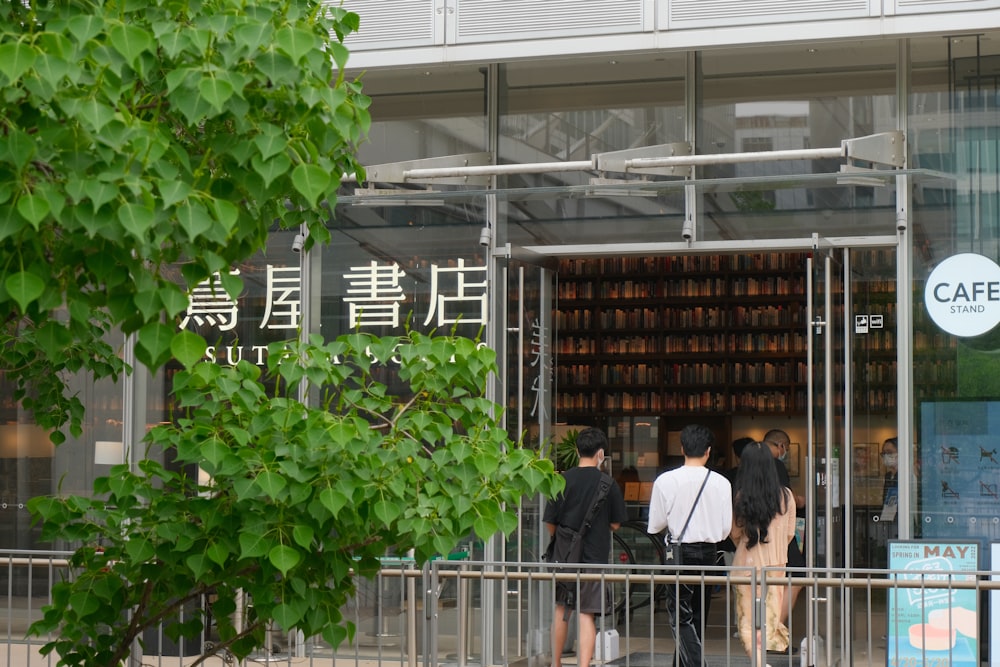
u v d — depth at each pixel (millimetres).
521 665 8047
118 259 3086
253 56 3244
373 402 4320
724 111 8461
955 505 7957
